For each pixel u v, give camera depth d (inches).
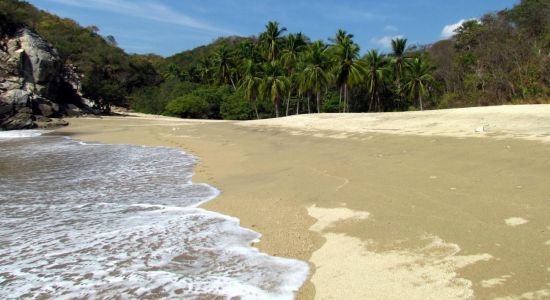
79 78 2556.6
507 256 198.8
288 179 437.7
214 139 972.6
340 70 1995.6
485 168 360.2
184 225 313.0
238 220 319.3
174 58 4830.2
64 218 343.6
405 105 2495.1
